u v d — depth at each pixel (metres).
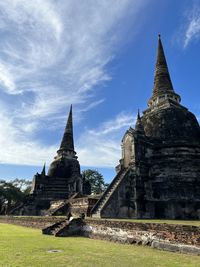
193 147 29.55
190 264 9.01
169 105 33.84
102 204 25.38
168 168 28.61
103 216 23.61
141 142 29.94
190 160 28.59
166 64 42.06
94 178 73.69
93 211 25.11
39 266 8.30
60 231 18.14
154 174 29.17
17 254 10.35
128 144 30.75
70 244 13.75
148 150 30.20
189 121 32.53
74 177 49.75
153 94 39.72
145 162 29.27
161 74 40.59
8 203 60.94
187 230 11.64
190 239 11.35
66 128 58.78
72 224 18.92
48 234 19.08
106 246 13.21
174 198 26.73
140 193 27.11
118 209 25.22
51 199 48.19
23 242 14.09
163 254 11.05
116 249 12.23
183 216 25.83
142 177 28.16
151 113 34.91
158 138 31.11
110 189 27.17
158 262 9.33
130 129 31.42
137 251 11.74
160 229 12.95
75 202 30.89
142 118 35.78
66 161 53.38
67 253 10.88
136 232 14.22
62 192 49.19
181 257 10.37
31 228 25.12
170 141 29.98
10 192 61.56
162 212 27.00
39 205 47.56
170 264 8.99
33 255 10.23
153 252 11.55
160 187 28.16
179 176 27.81
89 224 18.34
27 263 8.70
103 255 10.58
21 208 47.00
